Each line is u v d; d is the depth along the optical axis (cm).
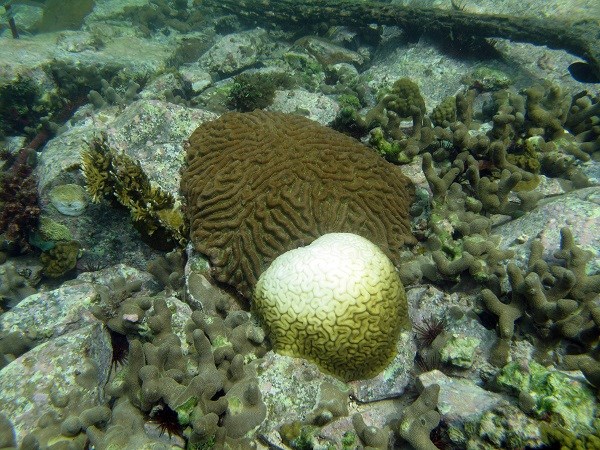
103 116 108
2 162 116
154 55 163
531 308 51
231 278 62
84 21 208
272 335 53
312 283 50
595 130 86
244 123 78
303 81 137
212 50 155
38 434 48
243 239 62
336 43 161
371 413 52
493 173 75
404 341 55
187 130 83
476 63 125
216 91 123
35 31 201
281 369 51
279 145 71
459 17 124
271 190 65
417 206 74
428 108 116
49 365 54
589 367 44
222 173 69
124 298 65
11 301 82
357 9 148
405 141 83
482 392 48
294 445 48
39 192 82
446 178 73
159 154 80
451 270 59
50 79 135
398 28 154
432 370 52
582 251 53
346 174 69
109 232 83
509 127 82
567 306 47
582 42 104
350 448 46
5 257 88
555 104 89
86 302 67
